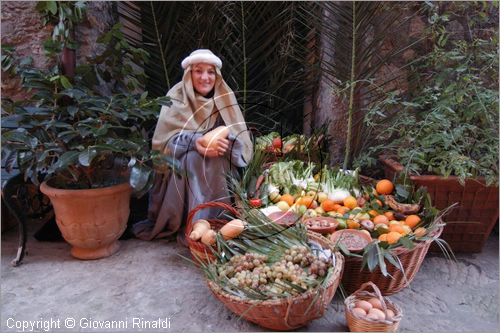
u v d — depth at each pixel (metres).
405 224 2.16
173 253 2.52
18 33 2.81
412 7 2.88
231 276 1.82
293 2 3.12
